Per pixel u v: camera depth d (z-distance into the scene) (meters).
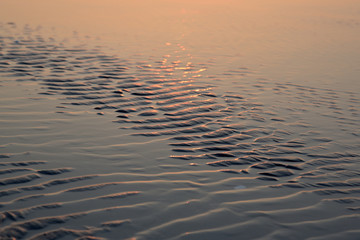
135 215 3.65
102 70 9.68
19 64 9.84
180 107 7.09
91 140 5.45
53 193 3.98
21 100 7.10
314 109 7.43
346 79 10.08
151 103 7.25
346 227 3.62
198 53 12.86
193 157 5.04
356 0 36.88
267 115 6.92
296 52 13.73
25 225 3.38
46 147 5.14
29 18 19.20
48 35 14.64
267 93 8.44
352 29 19.94
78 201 3.85
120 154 5.04
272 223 3.62
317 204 4.02
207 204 3.90
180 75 9.69
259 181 4.46
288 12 27.38
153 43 14.33
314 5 32.66
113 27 17.77
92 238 3.26
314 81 9.74
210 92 8.24
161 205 3.85
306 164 4.99
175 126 6.13
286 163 4.98
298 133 6.11
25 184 4.12
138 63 10.80
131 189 4.14
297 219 3.71
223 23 20.89
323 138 5.93
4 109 6.59
